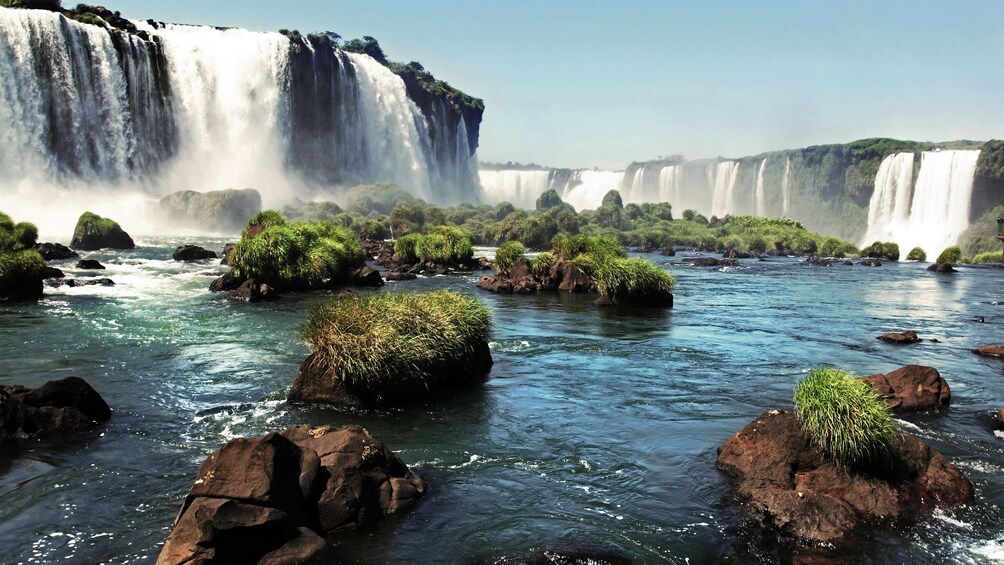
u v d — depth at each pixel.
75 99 73.62
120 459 9.71
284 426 11.36
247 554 6.69
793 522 7.89
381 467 8.53
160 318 21.77
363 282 33.62
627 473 9.60
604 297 28.97
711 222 108.44
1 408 10.61
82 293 26.73
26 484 8.79
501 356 17.59
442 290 16.66
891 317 27.06
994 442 11.08
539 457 10.22
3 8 69.06
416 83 138.50
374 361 12.45
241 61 96.19
